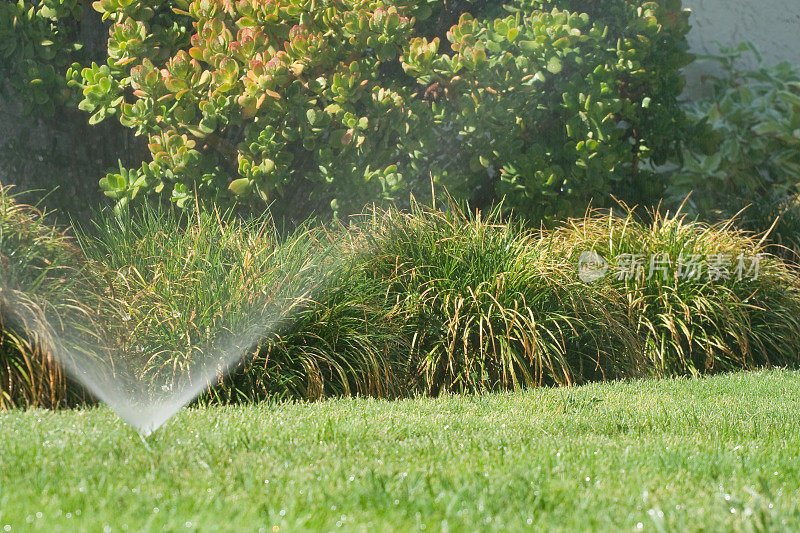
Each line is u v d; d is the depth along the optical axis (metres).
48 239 13.31
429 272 15.92
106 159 20.28
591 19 21.27
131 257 14.17
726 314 16.91
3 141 20.30
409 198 19.25
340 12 18.25
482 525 5.98
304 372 13.48
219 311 13.16
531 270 15.86
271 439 8.73
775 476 7.78
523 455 8.35
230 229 15.31
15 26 18.52
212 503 6.27
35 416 9.55
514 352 14.94
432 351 14.72
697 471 7.92
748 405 12.05
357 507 6.39
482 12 21.12
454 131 19.27
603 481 7.36
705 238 18.53
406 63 18.55
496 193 20.91
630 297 16.70
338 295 14.44
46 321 11.78
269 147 17.72
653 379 15.09
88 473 7.05
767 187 26.98
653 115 22.03
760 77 29.00
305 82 18.61
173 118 17.80
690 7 29.95
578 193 19.94
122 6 17.78
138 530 5.50
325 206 19.42
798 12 30.47
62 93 19.20
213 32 17.38
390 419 10.25
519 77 18.92
